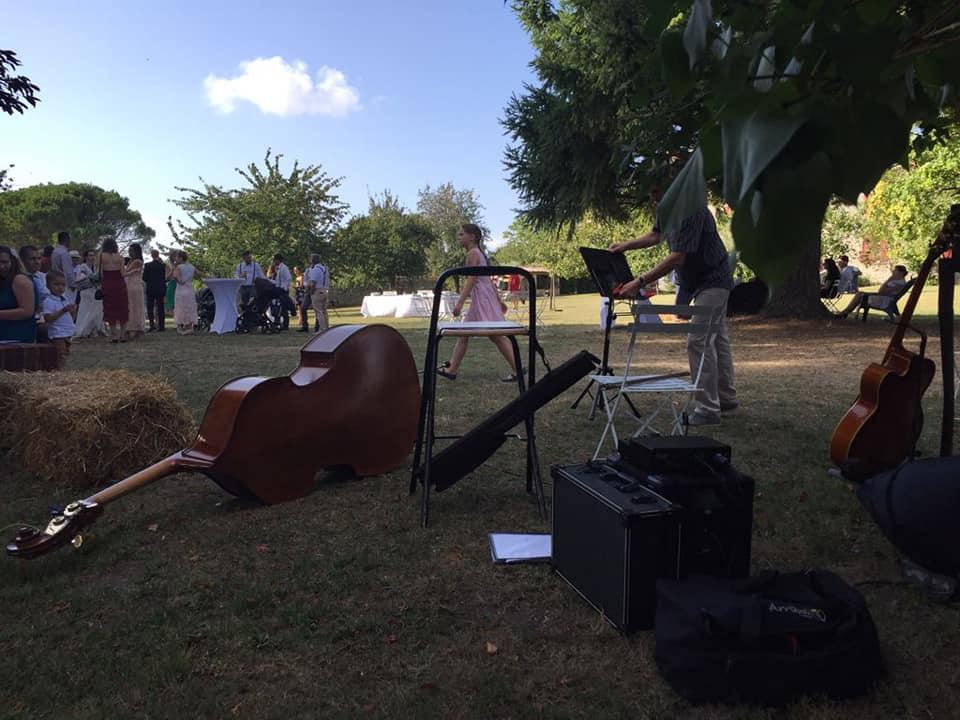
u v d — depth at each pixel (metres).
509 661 2.15
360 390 3.84
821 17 0.65
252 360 9.17
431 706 1.93
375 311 22.11
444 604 2.52
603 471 2.61
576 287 43.72
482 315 6.81
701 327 4.23
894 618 2.36
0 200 52.94
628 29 11.47
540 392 3.30
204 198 31.06
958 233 2.86
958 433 4.78
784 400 6.09
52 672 2.10
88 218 59.00
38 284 6.60
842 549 2.92
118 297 11.94
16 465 4.33
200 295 15.08
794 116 0.61
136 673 2.09
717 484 2.32
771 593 2.02
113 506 3.55
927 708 1.88
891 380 3.68
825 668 1.88
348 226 33.69
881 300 13.48
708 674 1.90
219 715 1.91
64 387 4.21
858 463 3.57
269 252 30.39
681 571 2.28
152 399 4.08
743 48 0.69
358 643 2.27
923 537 2.40
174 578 2.73
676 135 1.33
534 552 2.90
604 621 2.37
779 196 0.61
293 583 2.66
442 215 56.25
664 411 5.63
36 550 2.72
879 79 0.64
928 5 0.79
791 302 14.66
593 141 13.80
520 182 15.64
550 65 13.33
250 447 3.42
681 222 0.71
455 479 3.34
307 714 1.91
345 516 3.38
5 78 5.89
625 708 1.91
